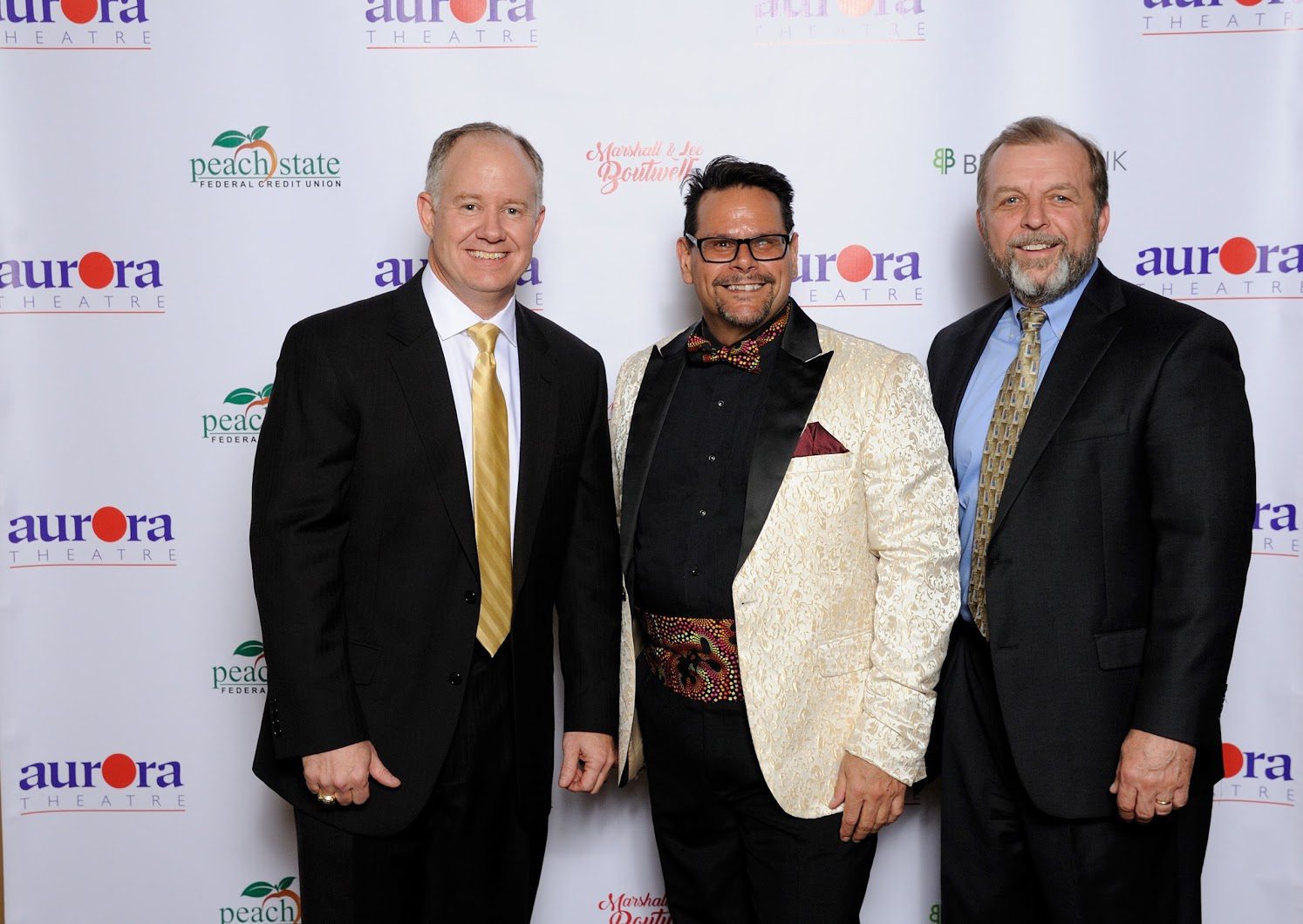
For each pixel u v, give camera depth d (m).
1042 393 1.57
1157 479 1.49
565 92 2.01
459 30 2.00
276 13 2.00
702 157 2.03
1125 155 1.99
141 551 2.09
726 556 1.55
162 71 2.01
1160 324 1.54
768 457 1.54
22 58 2.01
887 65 2.00
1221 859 2.07
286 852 2.13
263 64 2.01
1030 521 1.54
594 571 1.74
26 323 2.05
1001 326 1.72
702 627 1.57
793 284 2.05
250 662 2.10
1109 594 1.52
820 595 1.54
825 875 1.57
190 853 2.13
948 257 2.03
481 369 1.60
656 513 1.63
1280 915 2.05
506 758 1.63
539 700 1.66
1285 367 1.99
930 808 2.09
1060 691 1.52
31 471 2.07
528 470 1.61
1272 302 1.99
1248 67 1.96
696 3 2.00
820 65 2.01
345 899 1.54
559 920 2.15
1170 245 1.99
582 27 2.00
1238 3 1.95
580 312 2.06
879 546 1.54
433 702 1.54
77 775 2.12
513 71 2.01
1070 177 1.58
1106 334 1.57
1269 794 2.04
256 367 2.05
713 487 1.59
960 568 1.67
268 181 2.03
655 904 2.14
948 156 2.01
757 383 1.62
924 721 1.51
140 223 2.03
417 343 1.57
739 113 2.02
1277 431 2.00
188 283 2.04
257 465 1.55
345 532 1.55
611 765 1.75
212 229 2.03
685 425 1.65
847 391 1.57
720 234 1.58
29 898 2.13
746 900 1.72
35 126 2.02
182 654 2.10
